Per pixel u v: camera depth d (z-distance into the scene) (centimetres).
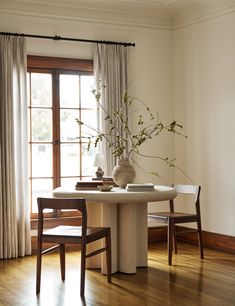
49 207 446
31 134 643
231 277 503
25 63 613
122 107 671
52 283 484
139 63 696
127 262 515
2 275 517
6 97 598
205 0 648
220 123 642
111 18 675
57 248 482
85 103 671
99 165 586
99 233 465
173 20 715
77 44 658
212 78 654
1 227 596
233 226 625
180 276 507
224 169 637
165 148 712
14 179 603
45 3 631
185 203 701
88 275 514
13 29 619
